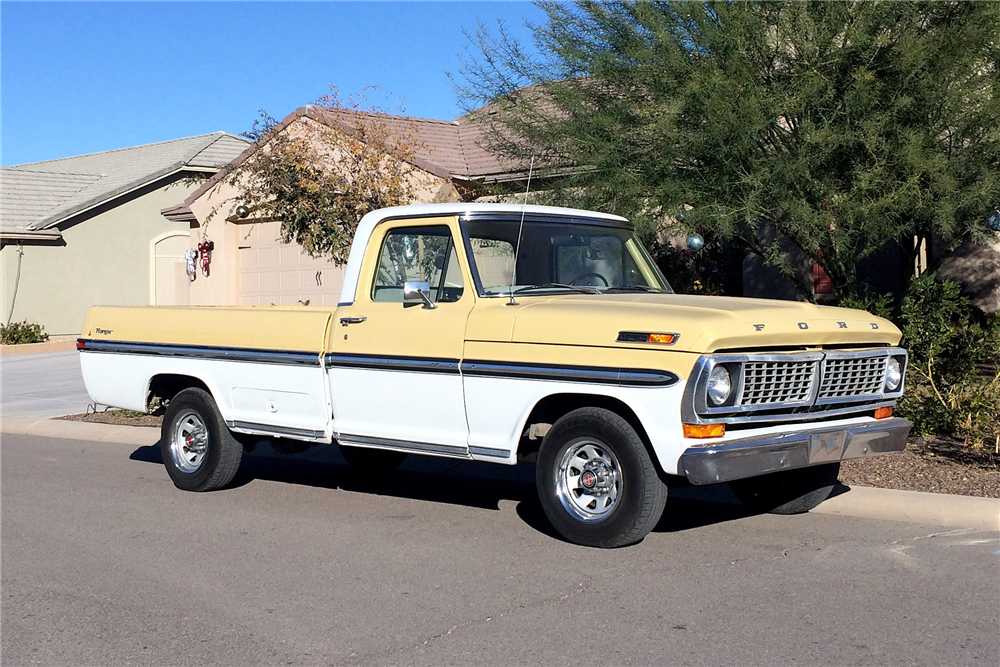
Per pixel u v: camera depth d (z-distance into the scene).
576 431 6.53
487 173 15.73
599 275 7.74
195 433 8.95
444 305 7.22
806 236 9.36
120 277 30.23
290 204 14.11
